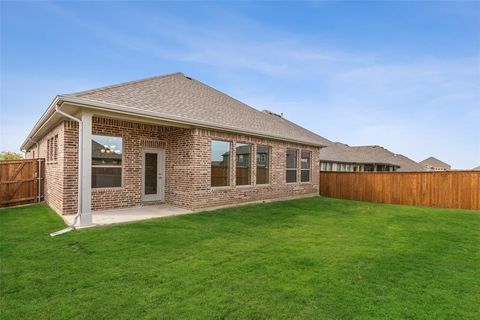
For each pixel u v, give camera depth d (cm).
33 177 1170
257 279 443
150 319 325
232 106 1450
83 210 733
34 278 425
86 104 714
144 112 831
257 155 1293
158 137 1112
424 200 1440
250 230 763
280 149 1414
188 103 1130
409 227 867
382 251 607
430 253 602
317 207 1225
